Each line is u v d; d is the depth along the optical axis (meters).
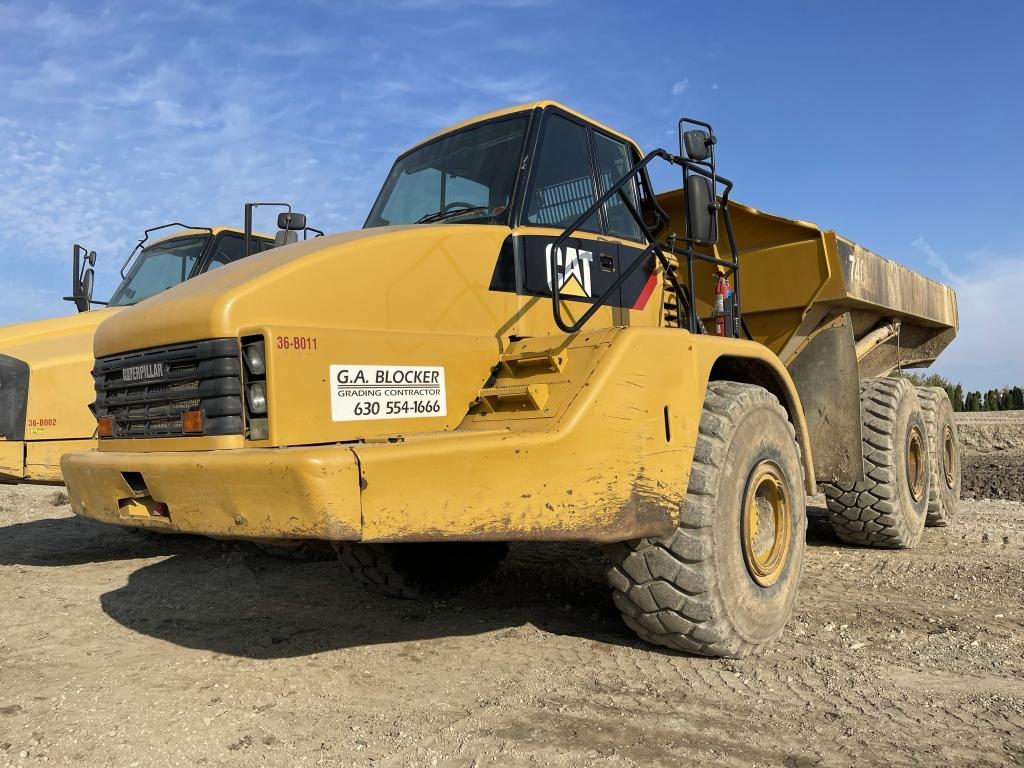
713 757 2.62
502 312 3.74
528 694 3.20
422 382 3.34
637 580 3.59
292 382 2.93
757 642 3.73
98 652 3.88
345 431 3.06
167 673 3.54
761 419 4.01
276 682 3.39
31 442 5.81
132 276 7.79
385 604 4.73
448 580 4.88
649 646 3.83
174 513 2.94
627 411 3.38
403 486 2.74
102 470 3.22
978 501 9.26
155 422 3.28
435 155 4.52
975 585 5.02
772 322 6.07
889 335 7.36
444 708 3.06
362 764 2.59
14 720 3.00
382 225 4.51
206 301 3.04
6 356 5.82
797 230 5.81
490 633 4.10
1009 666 3.47
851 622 4.23
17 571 5.89
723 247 6.16
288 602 4.82
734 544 3.67
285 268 3.10
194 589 5.20
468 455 2.91
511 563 5.78
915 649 3.73
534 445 3.09
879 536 6.18
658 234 4.82
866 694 3.16
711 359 3.87
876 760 2.59
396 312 3.34
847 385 5.91
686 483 3.57
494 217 3.97
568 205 4.21
